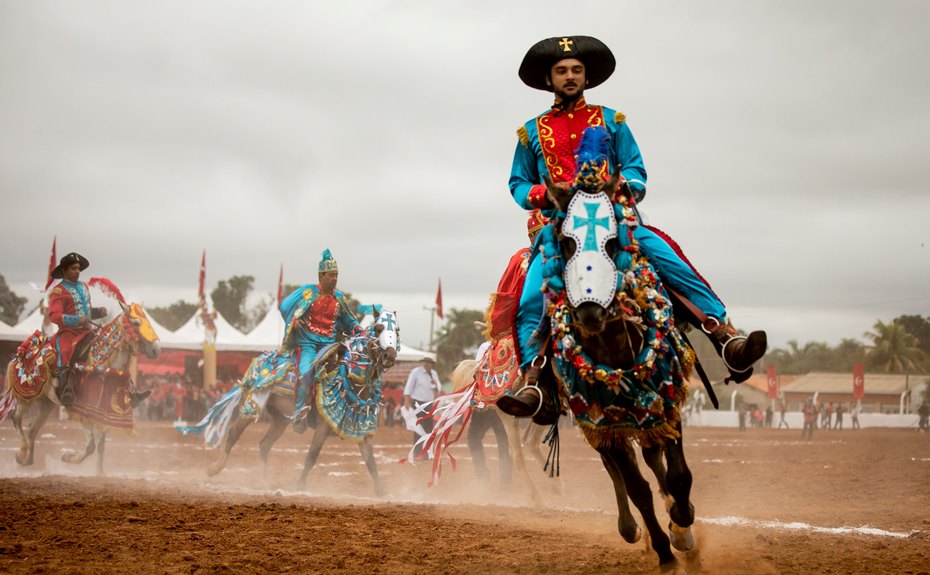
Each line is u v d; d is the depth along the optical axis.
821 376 93.44
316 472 17.38
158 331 45.88
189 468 17.45
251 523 8.76
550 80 7.87
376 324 14.00
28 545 7.32
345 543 7.82
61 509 9.41
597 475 17.61
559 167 7.50
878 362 109.44
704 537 8.45
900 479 17.30
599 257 6.23
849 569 6.95
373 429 13.85
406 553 7.42
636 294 6.38
